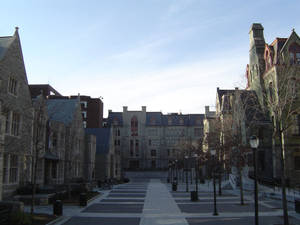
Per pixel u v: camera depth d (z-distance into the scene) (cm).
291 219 1706
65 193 2673
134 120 8831
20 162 2603
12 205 1512
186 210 2064
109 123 8850
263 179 3794
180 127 8762
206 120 6088
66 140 3769
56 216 1741
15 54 2539
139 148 8669
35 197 2273
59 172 3578
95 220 1688
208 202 2519
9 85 2439
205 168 6238
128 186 4691
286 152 3572
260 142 3947
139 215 1859
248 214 1886
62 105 4169
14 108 2494
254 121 3728
